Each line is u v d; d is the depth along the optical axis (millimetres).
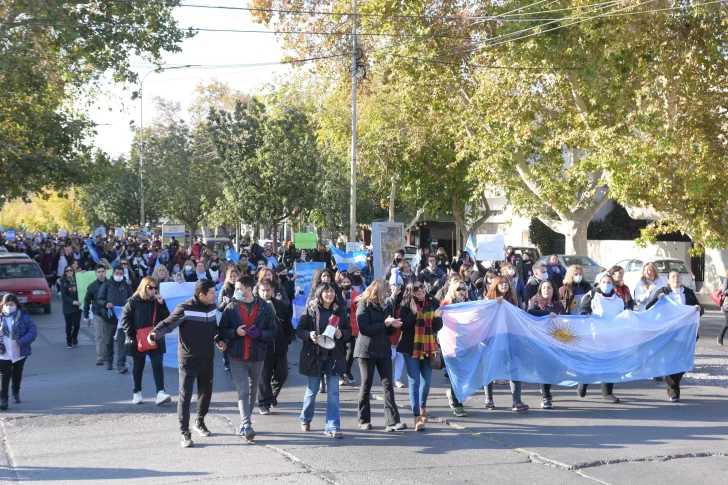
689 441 8508
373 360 8977
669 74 22156
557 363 10453
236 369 8625
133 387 11102
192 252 29281
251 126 37406
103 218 68562
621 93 23000
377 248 24109
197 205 53438
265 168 36031
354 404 10602
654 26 21578
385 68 28734
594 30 21625
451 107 29000
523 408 10148
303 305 15797
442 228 51188
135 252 23375
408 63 26078
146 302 10461
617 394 11398
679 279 11898
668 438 8641
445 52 25891
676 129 23031
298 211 37125
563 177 29359
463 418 9734
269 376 9992
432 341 9094
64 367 13984
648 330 10945
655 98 22609
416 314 9086
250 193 36156
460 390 9891
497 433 8898
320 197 38000
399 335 9234
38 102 24922
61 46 24375
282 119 37438
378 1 25828
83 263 28578
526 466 7484
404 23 25688
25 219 109875
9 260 23734
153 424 9430
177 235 48969
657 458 7801
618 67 22922
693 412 10102
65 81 25375
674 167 23875
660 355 10953
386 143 36406
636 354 10859
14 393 10773
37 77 23172
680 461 7703
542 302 11133
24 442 8539
